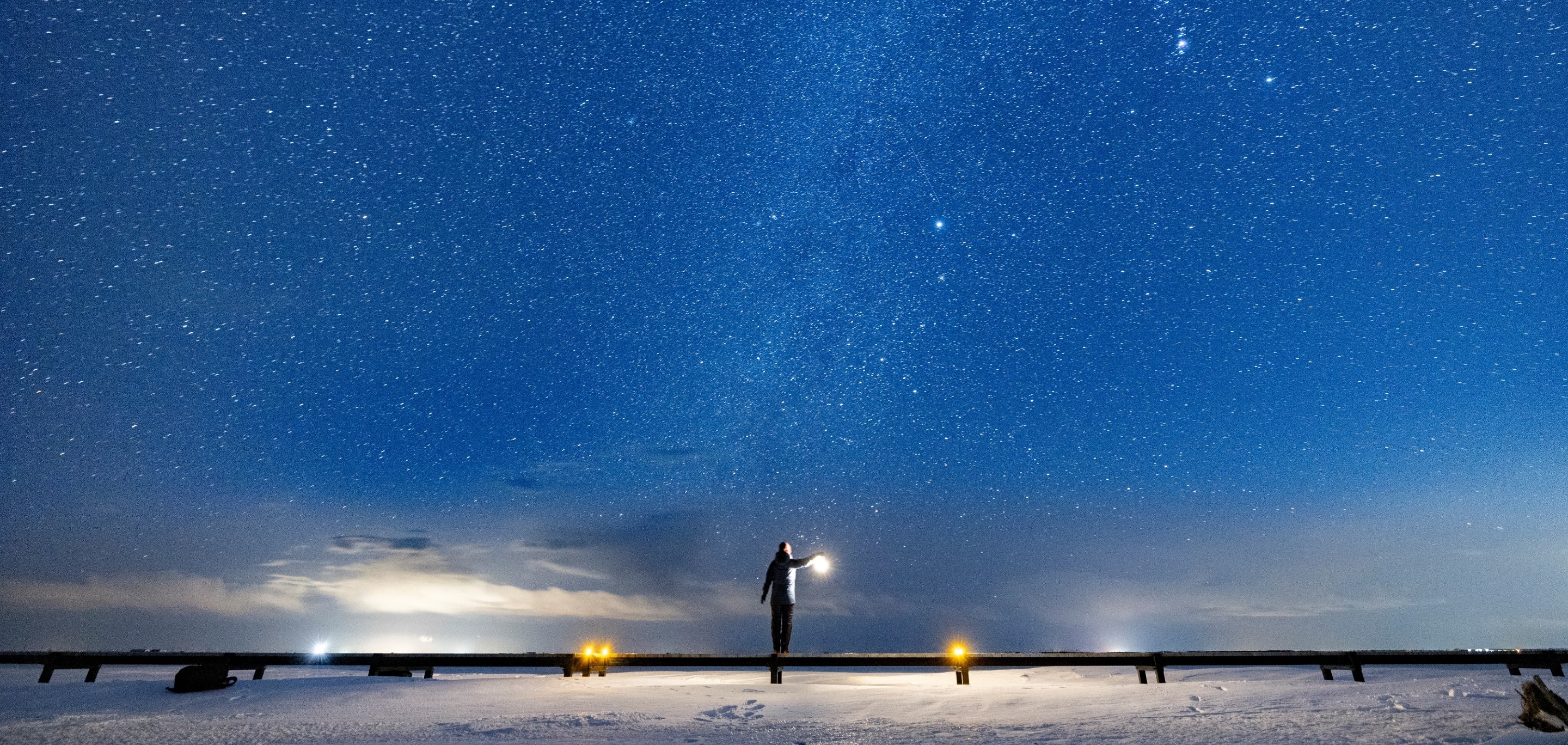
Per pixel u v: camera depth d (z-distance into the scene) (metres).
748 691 5.52
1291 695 4.79
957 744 3.58
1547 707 3.39
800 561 8.50
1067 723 4.09
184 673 5.31
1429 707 4.20
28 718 4.45
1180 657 5.93
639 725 4.23
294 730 4.05
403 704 4.88
